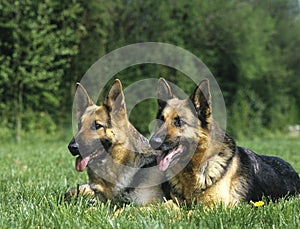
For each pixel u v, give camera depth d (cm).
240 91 2755
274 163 646
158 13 2323
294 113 3412
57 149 1513
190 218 493
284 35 3597
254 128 2788
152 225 446
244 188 559
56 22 2142
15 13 1928
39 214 502
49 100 2134
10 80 1977
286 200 562
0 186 709
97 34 2148
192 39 2547
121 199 584
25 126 2116
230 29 2658
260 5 3250
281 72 3117
